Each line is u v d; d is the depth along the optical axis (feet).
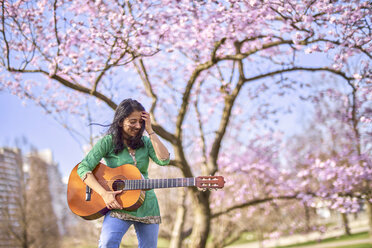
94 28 21.30
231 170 36.94
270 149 38.06
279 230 46.78
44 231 55.26
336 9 18.69
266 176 37.88
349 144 29.91
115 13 21.27
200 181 9.39
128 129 9.89
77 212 9.73
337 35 19.44
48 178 63.31
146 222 9.75
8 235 52.65
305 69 25.93
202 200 29.22
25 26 22.45
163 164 10.19
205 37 22.89
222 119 29.76
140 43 20.81
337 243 70.95
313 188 33.35
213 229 41.73
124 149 10.02
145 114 10.03
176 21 21.42
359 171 27.07
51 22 23.13
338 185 28.25
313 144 43.27
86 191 9.84
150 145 10.39
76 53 22.26
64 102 31.27
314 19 18.54
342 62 20.29
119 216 9.47
